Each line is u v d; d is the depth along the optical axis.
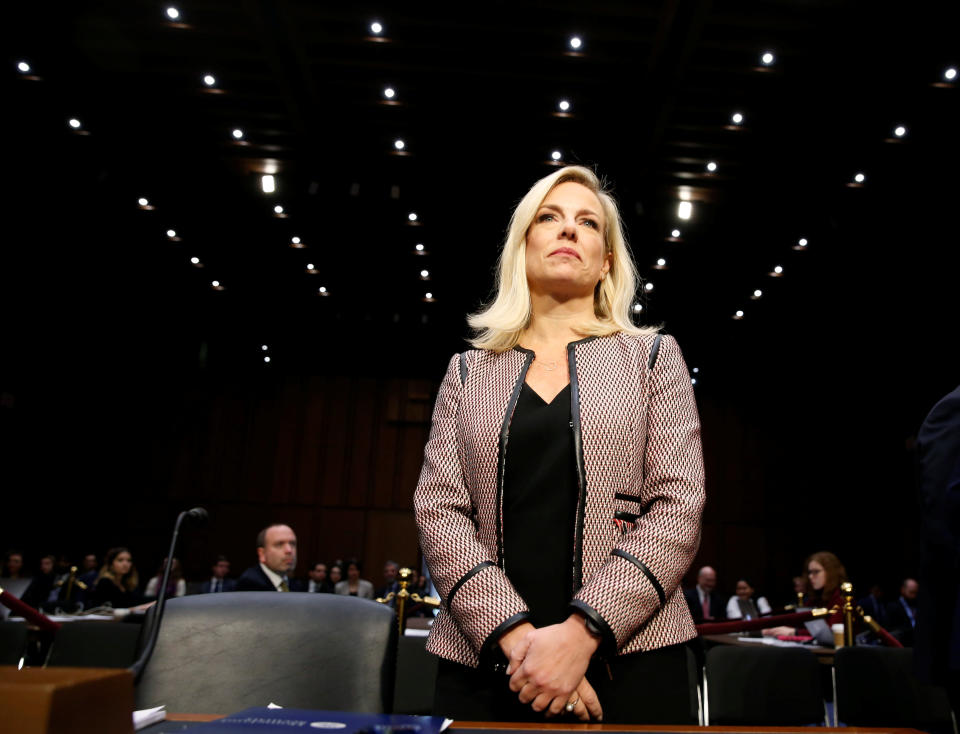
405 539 14.52
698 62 7.80
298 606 1.22
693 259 11.52
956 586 1.24
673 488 1.07
